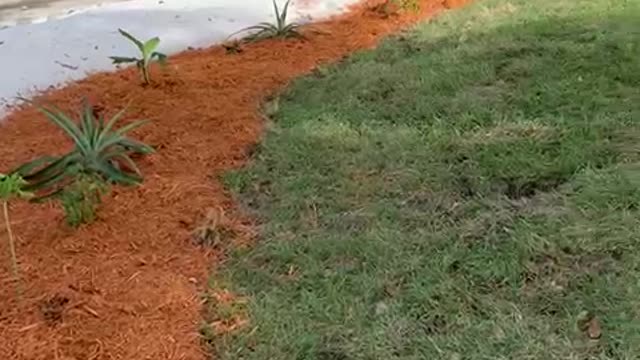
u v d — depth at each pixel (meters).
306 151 3.41
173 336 2.28
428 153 3.33
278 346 2.28
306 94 4.04
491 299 2.43
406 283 2.53
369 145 3.44
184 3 5.72
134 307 2.37
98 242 2.70
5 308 2.34
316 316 2.39
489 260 2.60
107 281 2.48
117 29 5.18
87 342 2.22
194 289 2.50
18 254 2.62
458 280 2.52
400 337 2.30
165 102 3.93
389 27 5.09
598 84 3.88
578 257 2.59
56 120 3.04
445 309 2.40
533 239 2.67
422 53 4.54
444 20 5.10
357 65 4.39
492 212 2.88
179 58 4.66
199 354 2.24
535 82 3.94
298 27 5.08
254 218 2.95
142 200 2.99
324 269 2.61
